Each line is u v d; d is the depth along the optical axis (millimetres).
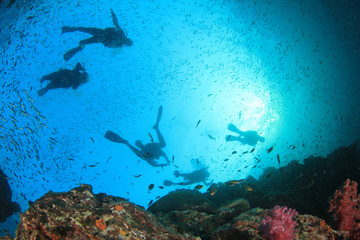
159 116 10789
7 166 12023
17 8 12719
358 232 3748
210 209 5812
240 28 15781
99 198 3611
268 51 15555
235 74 14359
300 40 15641
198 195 6395
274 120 13883
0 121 12250
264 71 14797
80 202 2988
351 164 7219
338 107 15305
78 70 10359
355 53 15477
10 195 11680
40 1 13625
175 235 2805
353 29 14945
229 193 7812
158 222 2973
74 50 11016
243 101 13758
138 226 2723
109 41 10969
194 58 14859
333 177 7211
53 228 2463
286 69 15352
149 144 11016
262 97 14070
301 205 5727
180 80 14172
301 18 15367
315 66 15852
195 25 15734
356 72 15695
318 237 3111
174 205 6137
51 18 14797
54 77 10250
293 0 15023
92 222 2613
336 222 4012
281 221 2971
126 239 2539
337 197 4180
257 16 15586
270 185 9070
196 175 12000
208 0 16172
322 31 15453
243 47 15281
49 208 2625
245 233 3143
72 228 2529
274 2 15219
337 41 15586
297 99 14891
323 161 7879
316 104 15141
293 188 7555
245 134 11766
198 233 3990
